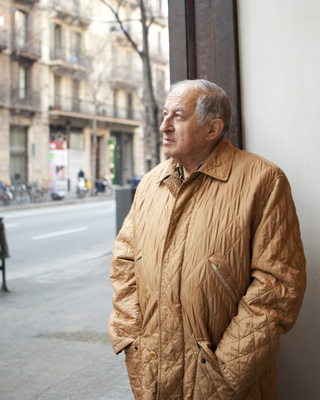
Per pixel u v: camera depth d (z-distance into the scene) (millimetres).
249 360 1415
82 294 5867
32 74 27359
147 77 9742
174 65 2373
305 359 2072
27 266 8016
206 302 1518
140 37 33250
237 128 2219
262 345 1416
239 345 1431
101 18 30562
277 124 2145
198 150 1649
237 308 1533
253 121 2221
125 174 36125
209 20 2291
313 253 2057
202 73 2320
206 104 1587
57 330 4410
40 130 28250
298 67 2074
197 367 1518
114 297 1808
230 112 1676
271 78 2152
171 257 1590
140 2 9609
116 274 1843
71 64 28828
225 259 1518
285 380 2127
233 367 1427
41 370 3434
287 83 2107
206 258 1523
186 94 1603
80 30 29609
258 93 2197
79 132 31531
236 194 1560
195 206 1603
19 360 3648
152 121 9859
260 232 1518
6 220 15180
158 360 1583
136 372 1674
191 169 1705
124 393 2979
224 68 2250
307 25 2041
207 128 1616
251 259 1551
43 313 5039
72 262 8312
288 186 1592
